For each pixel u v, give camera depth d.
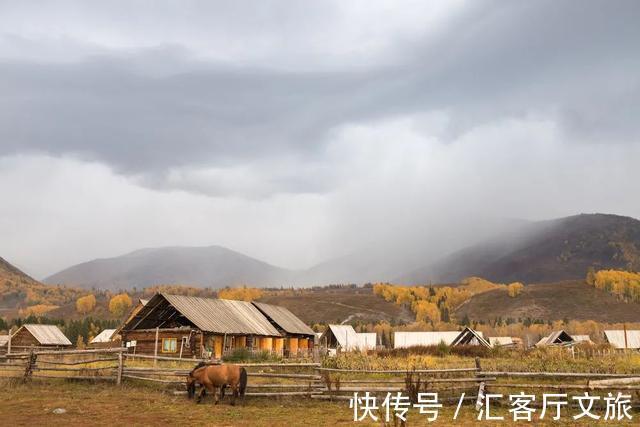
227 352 43.84
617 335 88.81
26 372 23.88
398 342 78.56
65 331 117.62
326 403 20.00
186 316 44.88
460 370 20.94
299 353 54.59
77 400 19.33
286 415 17.45
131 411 17.48
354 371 21.38
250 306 56.59
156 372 22.67
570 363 32.53
